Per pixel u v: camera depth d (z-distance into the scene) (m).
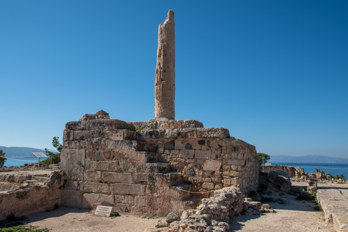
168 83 15.49
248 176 13.80
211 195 11.67
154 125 14.09
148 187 11.62
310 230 8.07
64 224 10.30
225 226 7.67
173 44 16.14
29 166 29.20
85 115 16.06
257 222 8.91
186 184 11.95
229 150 11.83
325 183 24.31
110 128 12.94
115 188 12.23
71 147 13.49
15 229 9.39
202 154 12.20
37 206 11.94
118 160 12.41
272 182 16.77
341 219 7.57
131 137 12.86
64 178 13.38
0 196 10.43
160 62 15.70
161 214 11.27
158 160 12.73
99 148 12.89
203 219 7.61
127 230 9.48
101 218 11.20
